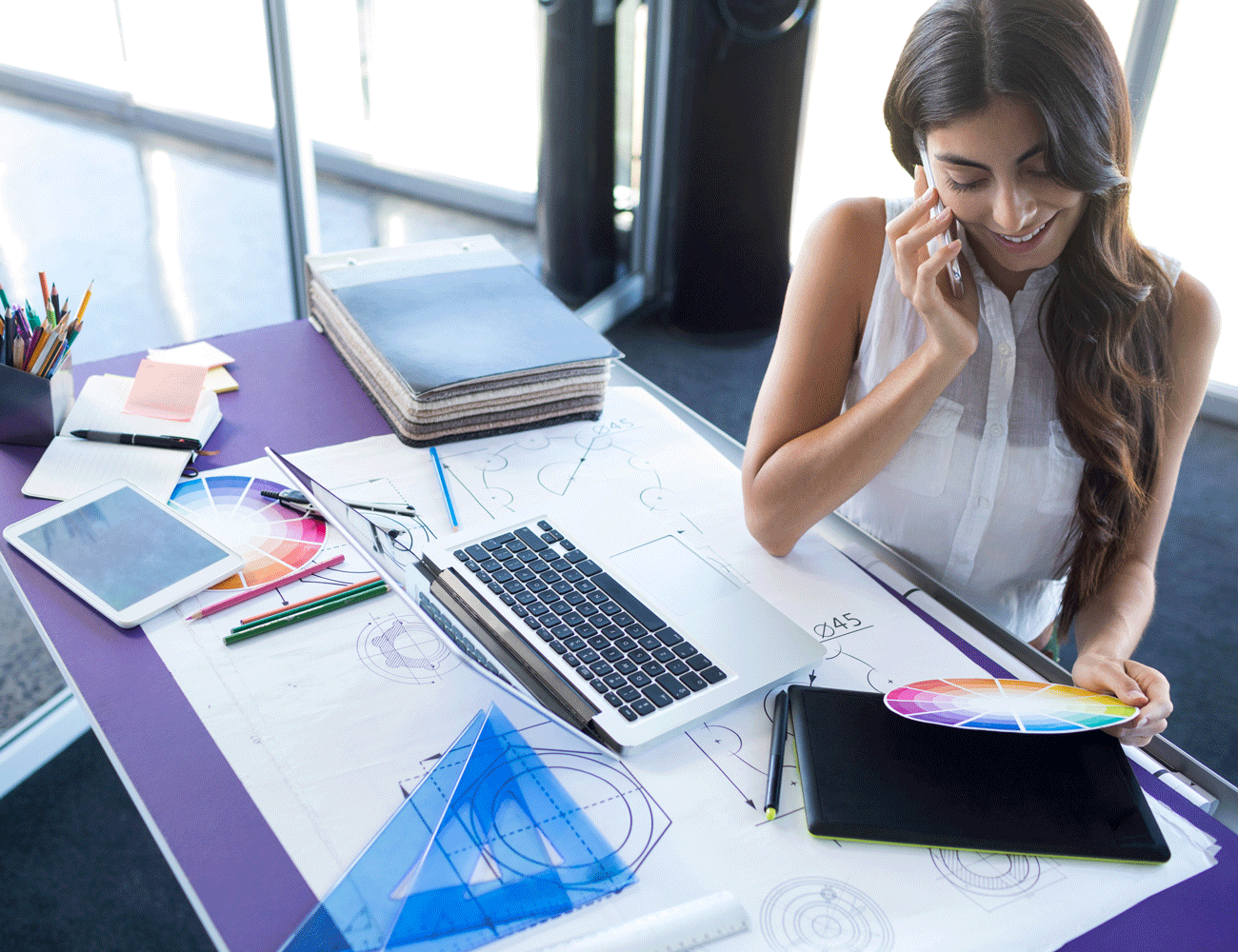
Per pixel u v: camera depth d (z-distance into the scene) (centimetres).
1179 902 62
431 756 68
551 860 62
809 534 95
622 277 304
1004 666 80
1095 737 72
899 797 66
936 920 60
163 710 71
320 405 109
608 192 282
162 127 267
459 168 308
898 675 78
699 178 259
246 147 282
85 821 149
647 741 69
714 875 61
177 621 79
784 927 59
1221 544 213
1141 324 93
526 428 106
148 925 134
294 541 88
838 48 274
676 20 248
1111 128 76
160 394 102
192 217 277
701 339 282
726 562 89
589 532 90
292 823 63
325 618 80
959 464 97
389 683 74
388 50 286
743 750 71
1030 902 61
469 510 93
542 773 67
